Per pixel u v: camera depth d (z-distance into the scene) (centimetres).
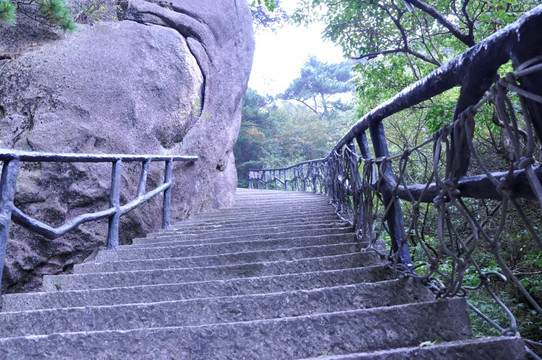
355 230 370
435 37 901
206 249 372
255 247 372
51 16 477
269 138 2733
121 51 550
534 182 94
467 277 459
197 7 695
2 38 507
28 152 272
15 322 207
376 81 936
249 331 170
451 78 144
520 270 486
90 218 339
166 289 247
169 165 533
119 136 507
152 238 456
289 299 210
